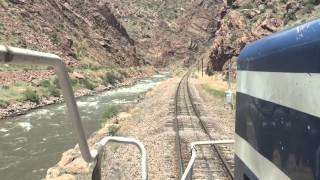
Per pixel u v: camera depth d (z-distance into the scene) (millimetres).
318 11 89875
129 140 4789
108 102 71375
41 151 34531
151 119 37906
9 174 28016
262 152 4613
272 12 105500
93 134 35594
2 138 40188
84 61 135750
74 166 22875
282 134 3996
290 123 3809
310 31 3465
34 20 131500
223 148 22156
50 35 129875
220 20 158125
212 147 22484
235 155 6055
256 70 4926
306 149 3447
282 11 104125
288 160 3826
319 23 3342
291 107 3793
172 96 59812
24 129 45188
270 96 4379
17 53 2584
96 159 4035
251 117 5105
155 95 70062
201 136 27312
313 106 3340
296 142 3656
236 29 113000
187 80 111875
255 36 101438
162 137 26859
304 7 96188
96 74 114188
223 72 109000
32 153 33875
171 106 45750
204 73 133125
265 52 4574
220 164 19156
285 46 3971
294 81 3736
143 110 47469
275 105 4219
